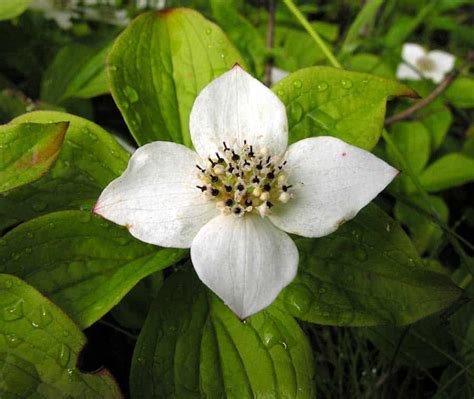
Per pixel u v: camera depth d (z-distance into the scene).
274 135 0.06
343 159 0.06
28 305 0.06
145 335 0.06
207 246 0.06
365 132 0.07
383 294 0.06
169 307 0.06
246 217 0.06
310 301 0.06
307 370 0.06
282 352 0.06
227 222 0.06
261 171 0.06
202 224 0.06
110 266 0.06
